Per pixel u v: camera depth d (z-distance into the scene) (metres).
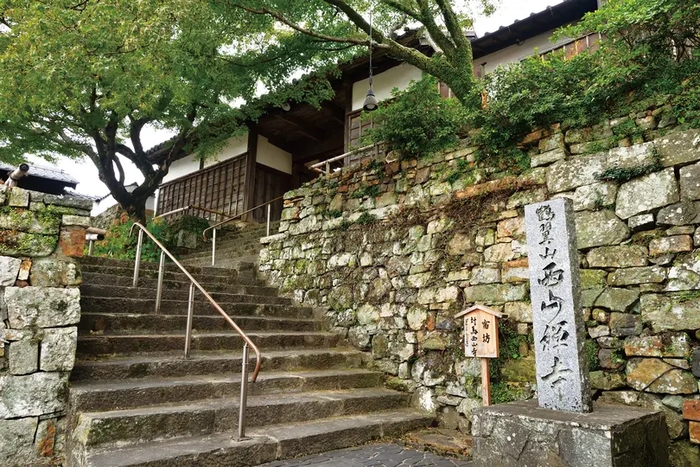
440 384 4.80
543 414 2.90
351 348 5.80
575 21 7.70
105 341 4.14
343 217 6.47
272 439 3.48
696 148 3.54
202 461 3.07
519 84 4.69
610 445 2.50
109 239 9.20
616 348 3.69
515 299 4.41
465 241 4.95
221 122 10.86
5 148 9.62
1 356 3.24
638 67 3.94
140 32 5.34
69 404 3.40
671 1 3.49
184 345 4.66
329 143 12.28
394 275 5.58
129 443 3.16
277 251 7.41
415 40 8.59
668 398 3.37
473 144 5.18
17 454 3.18
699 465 3.15
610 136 4.14
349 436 3.93
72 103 7.44
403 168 5.87
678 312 3.42
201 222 10.89
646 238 3.70
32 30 5.40
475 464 3.13
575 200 4.15
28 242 3.48
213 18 7.01
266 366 4.77
